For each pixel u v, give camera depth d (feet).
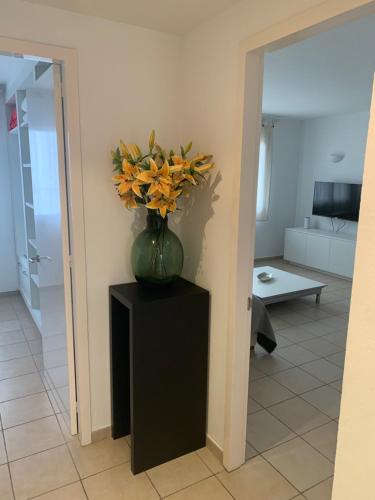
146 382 6.31
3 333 11.91
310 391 9.08
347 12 4.15
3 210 14.49
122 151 6.12
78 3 5.57
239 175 5.77
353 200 19.19
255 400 8.69
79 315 6.77
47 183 7.39
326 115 20.31
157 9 5.74
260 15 5.18
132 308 5.95
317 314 14.03
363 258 1.99
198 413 7.01
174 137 7.06
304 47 9.62
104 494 6.11
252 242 6.15
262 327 10.71
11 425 7.69
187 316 6.48
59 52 5.87
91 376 7.10
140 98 6.63
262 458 6.95
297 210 23.16
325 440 7.44
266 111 19.16
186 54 6.68
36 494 6.08
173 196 5.98
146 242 6.45
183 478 6.48
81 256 6.59
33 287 12.44
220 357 6.64
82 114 6.21
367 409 2.06
